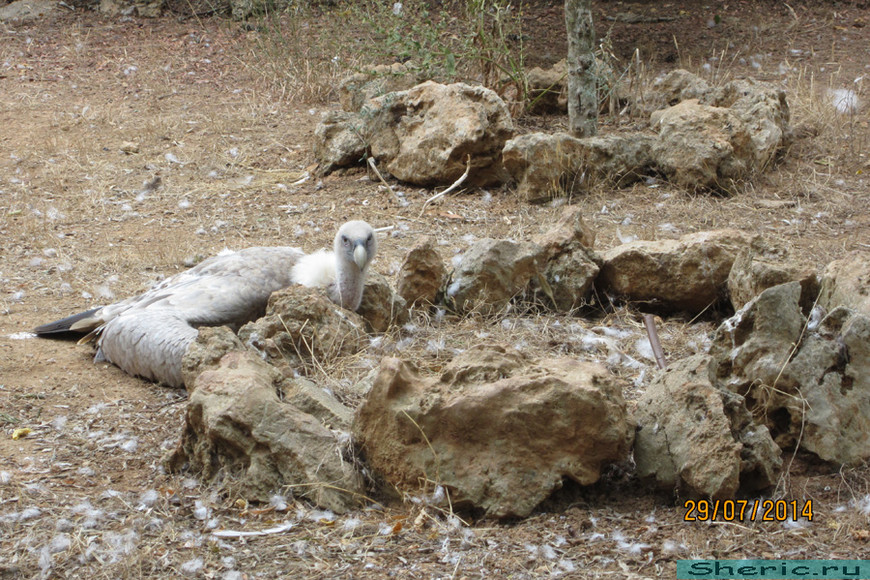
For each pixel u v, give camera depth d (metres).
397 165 9.13
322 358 5.32
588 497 4.14
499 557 3.74
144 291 6.73
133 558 3.69
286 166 9.75
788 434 4.46
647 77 11.84
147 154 9.98
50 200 8.64
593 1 15.71
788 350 4.49
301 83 12.11
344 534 3.89
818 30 14.54
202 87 12.58
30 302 6.55
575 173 8.68
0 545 3.81
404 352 5.59
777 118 9.45
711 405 4.05
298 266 5.96
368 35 11.61
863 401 4.45
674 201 8.55
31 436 4.76
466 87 8.95
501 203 8.66
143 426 4.86
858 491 4.20
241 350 4.68
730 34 14.30
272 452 4.09
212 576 3.62
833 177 9.09
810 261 7.11
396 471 4.09
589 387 3.95
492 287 6.21
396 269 7.04
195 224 8.17
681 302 6.27
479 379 4.10
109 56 13.96
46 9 15.94
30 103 11.76
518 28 13.10
